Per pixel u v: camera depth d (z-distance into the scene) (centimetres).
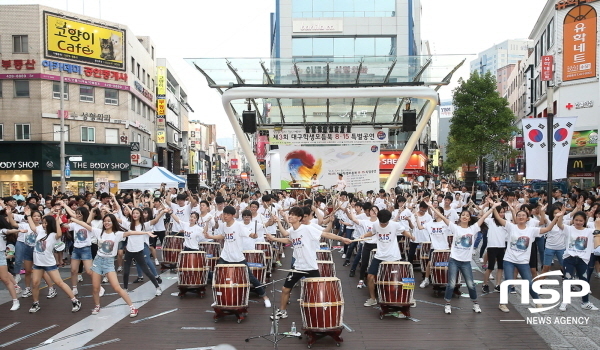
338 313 717
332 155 2383
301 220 820
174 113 6147
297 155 2380
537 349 711
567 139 1202
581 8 3278
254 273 1007
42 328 821
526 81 5300
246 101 2305
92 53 3709
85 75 3672
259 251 1033
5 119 3412
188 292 1088
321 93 2077
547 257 1105
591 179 3300
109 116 3816
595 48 3209
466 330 801
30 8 3416
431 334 780
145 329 812
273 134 2572
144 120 4578
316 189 2314
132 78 4084
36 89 3428
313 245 820
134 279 1247
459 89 3997
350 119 2688
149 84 4809
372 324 838
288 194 2080
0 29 3406
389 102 2628
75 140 3609
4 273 931
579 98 3288
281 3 4044
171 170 5938
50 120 3475
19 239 1053
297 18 4031
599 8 3195
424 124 2338
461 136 4025
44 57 3444
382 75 2167
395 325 830
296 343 741
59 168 3491
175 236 1307
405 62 2058
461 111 3903
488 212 920
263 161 4675
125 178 3900
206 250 1157
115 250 900
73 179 3606
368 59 2039
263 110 2736
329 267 969
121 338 766
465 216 901
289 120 2822
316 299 712
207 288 1127
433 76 2164
